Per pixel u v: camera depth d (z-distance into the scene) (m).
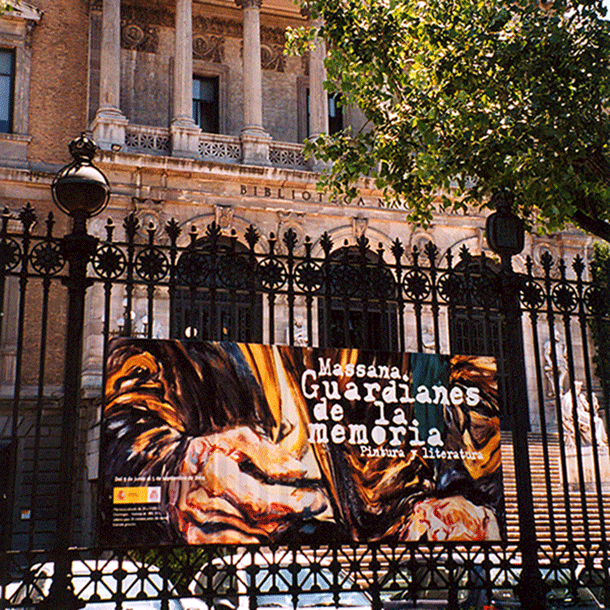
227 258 8.09
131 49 30.25
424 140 11.25
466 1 11.27
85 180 7.78
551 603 8.62
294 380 8.05
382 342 8.51
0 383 24.80
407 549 8.09
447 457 8.44
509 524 17.19
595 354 30.52
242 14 32.09
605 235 10.48
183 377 7.71
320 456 7.97
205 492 7.54
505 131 10.65
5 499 7.14
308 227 28.72
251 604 7.32
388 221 29.64
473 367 8.73
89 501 22.50
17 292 25.69
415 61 11.77
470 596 8.99
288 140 32.06
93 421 23.33
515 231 9.17
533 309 9.08
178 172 27.17
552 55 10.38
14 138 27.77
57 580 6.94
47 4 29.33
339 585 7.66
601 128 10.24
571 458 20.20
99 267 7.73
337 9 11.75
